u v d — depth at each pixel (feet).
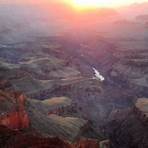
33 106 583.99
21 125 467.93
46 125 527.81
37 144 369.09
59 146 377.30
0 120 447.01
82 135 564.71
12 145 360.89
